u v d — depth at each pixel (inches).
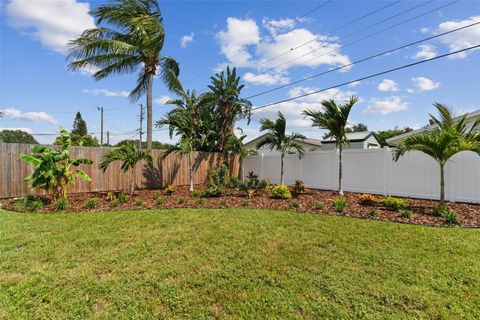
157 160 429.4
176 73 534.6
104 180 379.9
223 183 418.3
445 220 209.6
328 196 324.8
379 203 270.8
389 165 334.6
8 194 314.8
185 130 399.9
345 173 377.1
